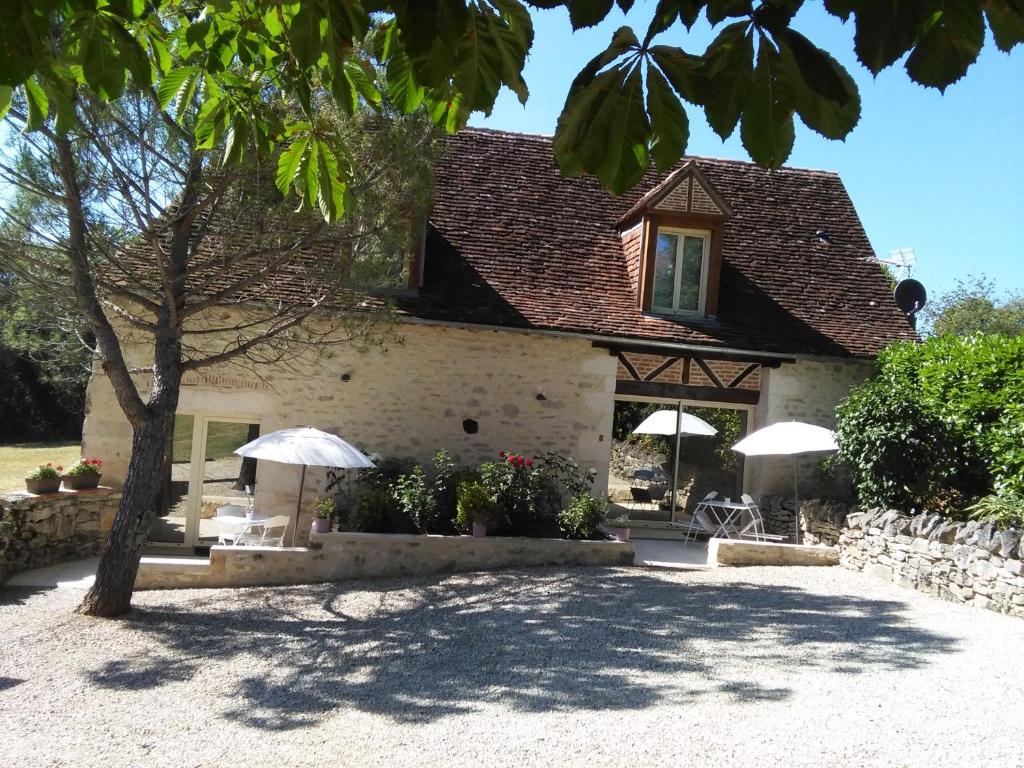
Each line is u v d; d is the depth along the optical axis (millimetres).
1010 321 29156
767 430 11578
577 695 6141
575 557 11219
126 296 8875
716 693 6070
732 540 11547
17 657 7473
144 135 8305
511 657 7293
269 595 9922
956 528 9328
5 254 8094
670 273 13344
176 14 3357
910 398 10672
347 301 10016
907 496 10742
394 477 11875
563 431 12656
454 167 14508
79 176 8125
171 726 5785
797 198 15992
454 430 12438
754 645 7465
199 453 12125
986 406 10164
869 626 8078
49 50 2197
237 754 5180
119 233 8836
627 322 12734
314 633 8328
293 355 11516
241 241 9047
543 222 14156
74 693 6578
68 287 8797
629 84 1755
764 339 12922
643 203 13062
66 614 8781
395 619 8781
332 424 12195
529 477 11531
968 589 9016
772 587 9953
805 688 6129
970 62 1611
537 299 12734
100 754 5223
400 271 10992
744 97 1686
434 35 1848
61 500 11180
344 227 9312
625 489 13641
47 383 25766
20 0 1924
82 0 2133
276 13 2635
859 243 15492
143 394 11797
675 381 13367
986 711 5480
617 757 4797
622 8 1717
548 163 15219
